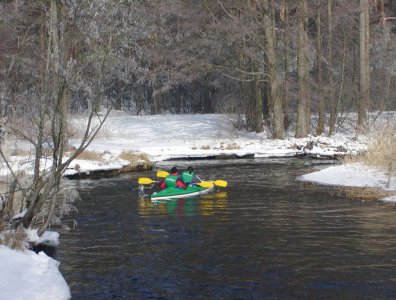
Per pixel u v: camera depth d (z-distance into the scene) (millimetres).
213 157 27062
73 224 12125
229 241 10516
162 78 41469
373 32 40562
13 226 9891
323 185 17375
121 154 23500
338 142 29688
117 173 21031
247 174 20781
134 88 57125
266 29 31750
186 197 15742
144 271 8703
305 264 8969
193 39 37438
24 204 11219
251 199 15195
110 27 9156
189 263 9117
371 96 38844
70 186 17703
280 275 8438
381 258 9234
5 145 11586
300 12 31797
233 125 36219
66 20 9312
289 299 7449
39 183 10141
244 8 33781
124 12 9234
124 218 12789
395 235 10766
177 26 39344
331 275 8406
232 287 7938
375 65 39656
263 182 18484
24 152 14500
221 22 33625
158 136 34781
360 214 12805
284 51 36344
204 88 57031
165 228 11695
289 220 12305
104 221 12469
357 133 30750
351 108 39438
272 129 33938
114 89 53031
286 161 25516
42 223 11750
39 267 8086
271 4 32969
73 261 9250
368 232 11047
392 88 38969
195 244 10328
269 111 35312
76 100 32312
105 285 8055
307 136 32688
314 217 12562
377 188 16344
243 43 35375
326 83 39688
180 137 34375
